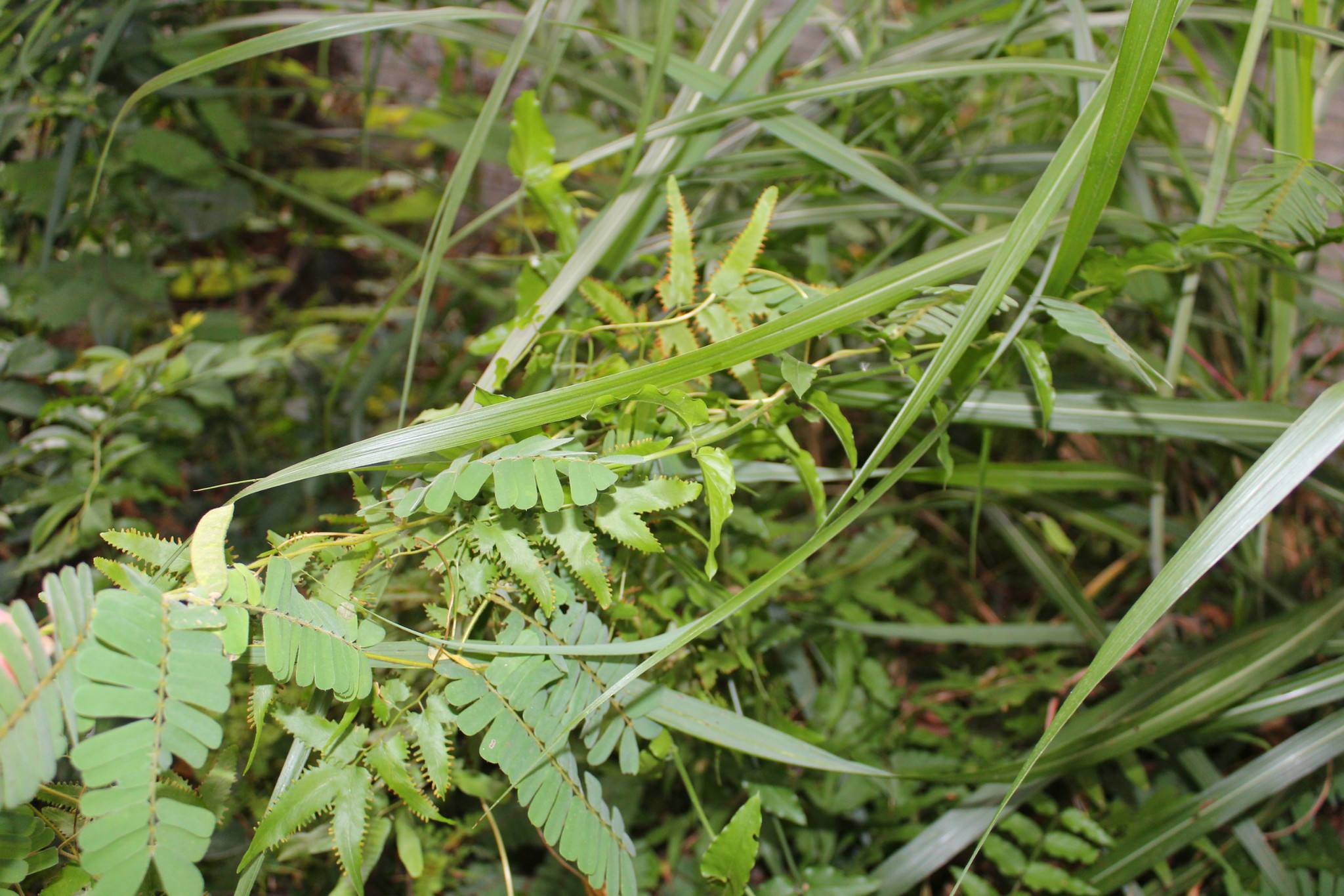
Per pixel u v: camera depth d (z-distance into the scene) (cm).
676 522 52
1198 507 88
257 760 55
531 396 44
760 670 63
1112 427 61
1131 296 73
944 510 98
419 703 48
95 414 72
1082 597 76
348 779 46
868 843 71
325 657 42
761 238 55
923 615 77
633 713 50
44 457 73
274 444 98
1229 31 99
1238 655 63
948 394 61
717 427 52
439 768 45
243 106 111
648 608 57
